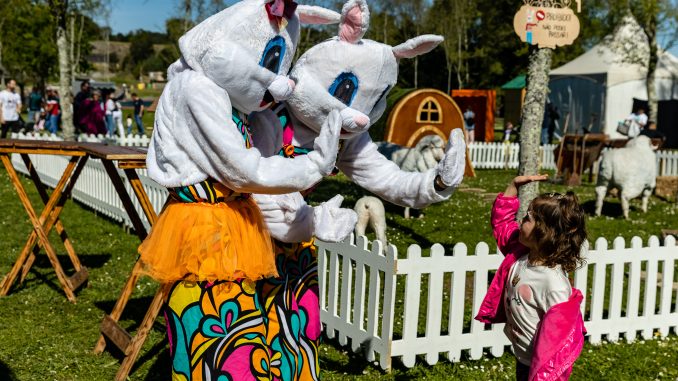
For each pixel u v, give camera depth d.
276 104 3.49
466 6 43.94
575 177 16.22
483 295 5.15
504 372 4.93
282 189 2.97
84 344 5.19
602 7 29.12
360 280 5.11
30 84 54.50
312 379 3.63
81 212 10.81
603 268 5.59
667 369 5.09
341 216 3.37
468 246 9.05
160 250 3.09
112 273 7.25
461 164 3.41
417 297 4.89
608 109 26.94
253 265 3.09
